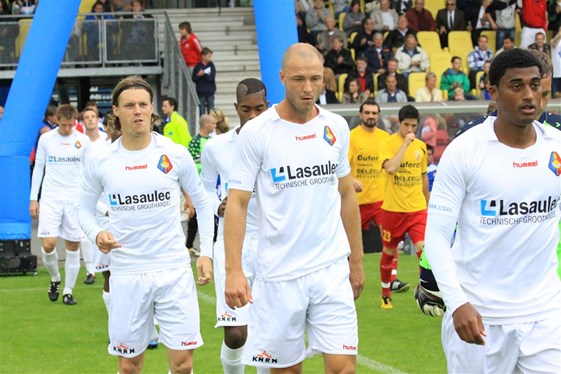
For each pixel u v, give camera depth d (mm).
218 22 42031
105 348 15133
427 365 13633
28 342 15555
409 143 18125
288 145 9039
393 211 18219
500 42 38906
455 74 35250
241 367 11836
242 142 9078
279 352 9203
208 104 35344
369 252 25625
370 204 21203
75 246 19141
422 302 10359
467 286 8203
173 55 36625
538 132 8117
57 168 19375
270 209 9102
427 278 10195
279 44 19344
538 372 8070
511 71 7828
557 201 8141
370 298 19328
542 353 8062
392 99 33469
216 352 14703
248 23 42188
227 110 39000
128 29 37469
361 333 15898
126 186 10680
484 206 8047
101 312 18156
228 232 9008
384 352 14484
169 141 10914
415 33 38656
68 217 19109
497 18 39000
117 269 10766
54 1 22484
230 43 40938
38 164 19594
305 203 9078
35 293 20391
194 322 10742
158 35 38344
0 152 22906
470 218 8133
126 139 10773
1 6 41125
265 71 19453
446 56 38219
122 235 10711
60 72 37188
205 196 11055
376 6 39469
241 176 9078
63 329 16578
